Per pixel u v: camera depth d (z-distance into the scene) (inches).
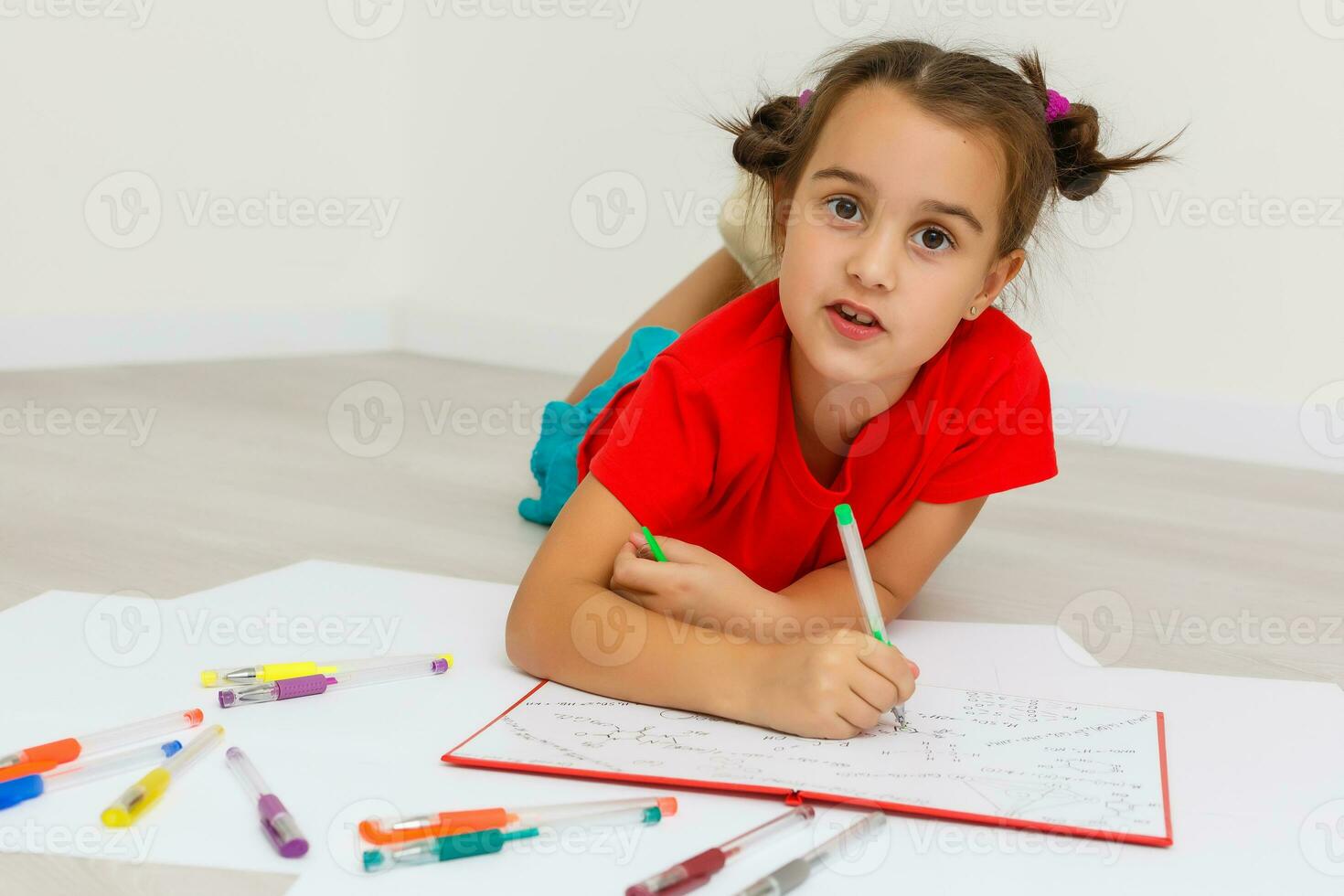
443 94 100.8
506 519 53.7
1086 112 39.2
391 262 105.1
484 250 101.0
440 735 29.9
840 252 33.1
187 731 29.5
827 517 38.7
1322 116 75.0
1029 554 53.2
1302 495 69.0
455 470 62.6
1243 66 76.1
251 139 95.7
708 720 30.9
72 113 85.6
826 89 35.3
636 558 35.1
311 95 98.7
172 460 61.6
